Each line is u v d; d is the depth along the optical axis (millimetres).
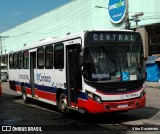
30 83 17844
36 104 18297
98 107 11125
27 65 18391
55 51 14133
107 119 12453
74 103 12328
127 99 11453
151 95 23094
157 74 37625
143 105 11875
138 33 12117
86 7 50938
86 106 11273
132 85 11602
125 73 11547
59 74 13727
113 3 42844
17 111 15352
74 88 12281
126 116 12992
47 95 15234
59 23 60906
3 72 54688
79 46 11664
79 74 11641
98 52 11422
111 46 11594
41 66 16000
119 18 41750
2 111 15398
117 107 11305
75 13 54688
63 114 13570
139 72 11875
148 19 38094
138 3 39406
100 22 47062
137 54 11977
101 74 11273
